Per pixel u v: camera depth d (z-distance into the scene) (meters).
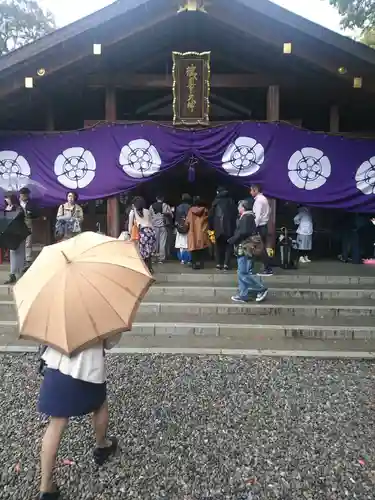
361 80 8.45
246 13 8.16
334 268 8.89
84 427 3.56
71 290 2.50
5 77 8.54
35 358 5.14
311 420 3.66
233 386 4.34
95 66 9.02
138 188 12.45
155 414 3.76
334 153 9.08
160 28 8.70
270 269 8.17
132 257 2.86
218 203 8.44
